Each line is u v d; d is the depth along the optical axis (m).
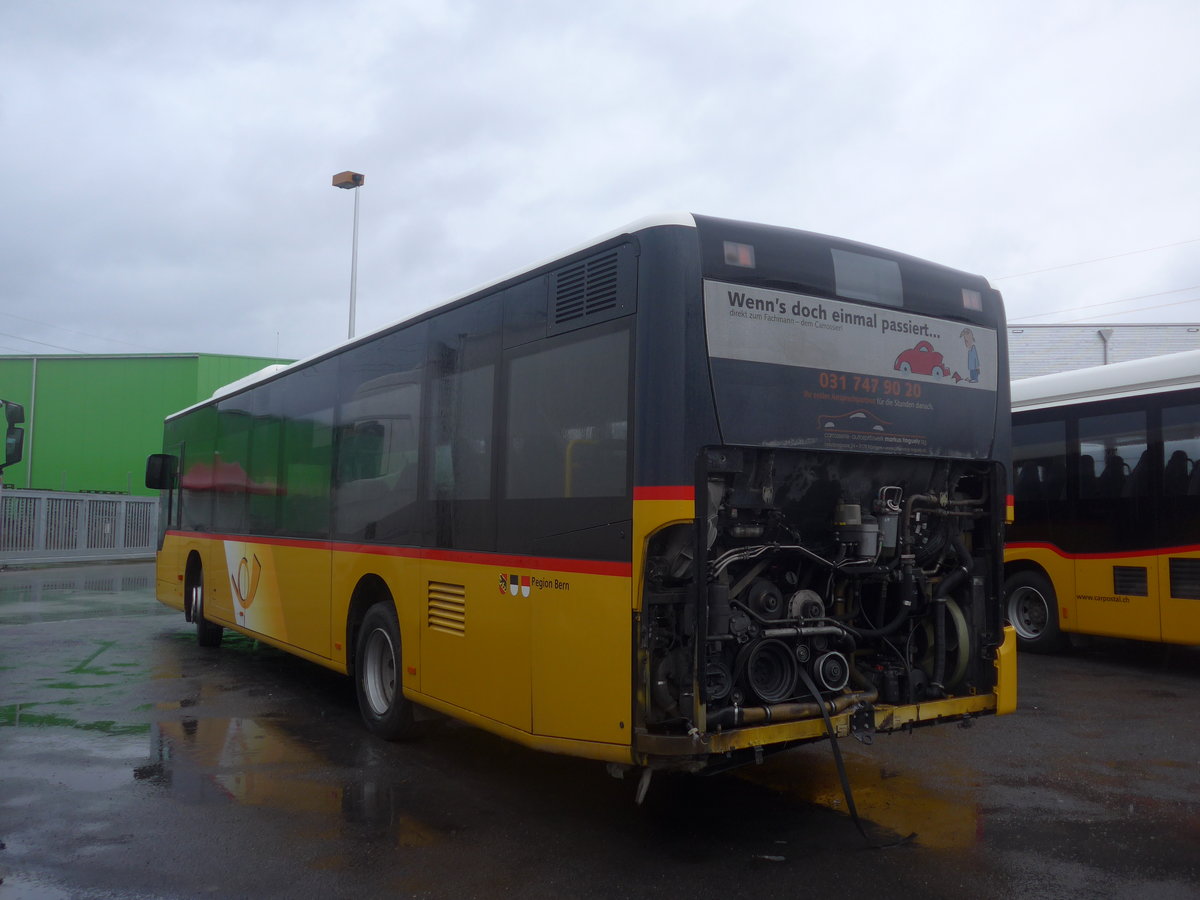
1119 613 10.09
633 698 4.60
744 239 4.97
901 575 5.57
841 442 5.21
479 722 5.72
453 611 6.08
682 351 4.67
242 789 5.95
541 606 5.21
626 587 4.66
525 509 5.41
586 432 5.02
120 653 11.44
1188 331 35.41
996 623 5.91
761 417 4.89
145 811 5.52
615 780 6.18
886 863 4.73
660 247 4.75
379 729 7.16
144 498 30.92
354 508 7.64
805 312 5.13
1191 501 9.46
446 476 6.29
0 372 40.62
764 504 5.04
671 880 4.53
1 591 19.44
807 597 5.26
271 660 10.93
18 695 8.86
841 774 4.95
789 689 5.05
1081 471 10.59
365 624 7.39
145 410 39.75
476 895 4.36
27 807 5.59
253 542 9.88
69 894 4.36
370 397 7.53
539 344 5.46
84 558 28.45
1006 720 7.84
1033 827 5.25
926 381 5.65
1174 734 7.38
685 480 4.59
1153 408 9.90
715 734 4.64
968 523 5.98
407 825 5.29
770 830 5.22
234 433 10.82
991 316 6.08
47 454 40.12
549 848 4.95
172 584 12.91
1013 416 11.46
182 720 7.85
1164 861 4.75
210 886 4.46
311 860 4.78
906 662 5.61
